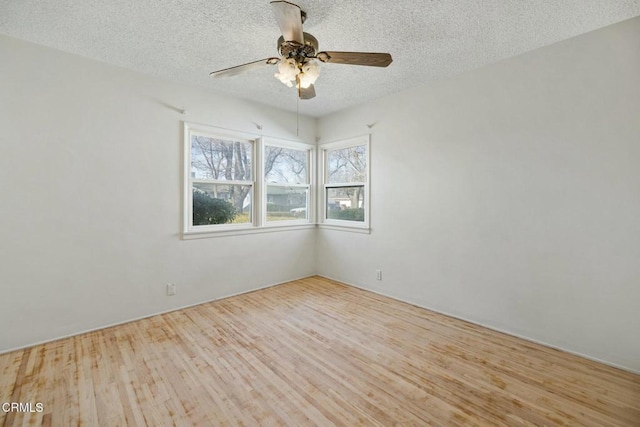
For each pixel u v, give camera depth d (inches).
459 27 83.8
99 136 104.3
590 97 85.2
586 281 86.9
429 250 124.8
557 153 91.4
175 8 75.9
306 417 63.3
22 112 90.7
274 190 161.3
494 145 104.9
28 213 92.0
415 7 75.1
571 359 86.1
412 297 131.3
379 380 76.1
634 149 79.0
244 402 67.9
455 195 116.0
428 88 123.7
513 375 78.3
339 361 85.0
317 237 179.2
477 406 66.6
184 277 126.3
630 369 80.0
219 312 121.7
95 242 104.3
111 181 107.2
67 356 86.9
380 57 75.2
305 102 148.6
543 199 94.3
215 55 100.7
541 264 95.2
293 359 86.0
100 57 101.7
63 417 62.8
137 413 64.2
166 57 101.9
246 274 147.2
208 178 136.0
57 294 97.3
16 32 86.5
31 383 74.1
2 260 88.3
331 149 172.4
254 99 143.9
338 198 169.5
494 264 105.8
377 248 145.6
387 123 139.3
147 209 115.7
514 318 101.2
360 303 132.5
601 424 61.2
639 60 78.0
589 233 86.2
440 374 78.7
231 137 141.9
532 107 96.0
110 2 73.4
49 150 95.1
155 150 117.3
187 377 77.1
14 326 90.2
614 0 71.9
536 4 73.9
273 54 100.1
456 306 116.6
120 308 110.0
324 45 93.3
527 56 96.9
